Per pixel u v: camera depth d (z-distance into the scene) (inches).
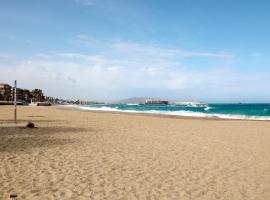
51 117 1258.0
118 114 1706.4
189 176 330.3
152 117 1446.9
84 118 1240.8
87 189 271.1
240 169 373.1
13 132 638.5
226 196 268.8
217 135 724.0
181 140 616.1
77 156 411.5
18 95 6190.9
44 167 342.3
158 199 253.6
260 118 1518.2
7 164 348.8
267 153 490.3
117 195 259.0
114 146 510.3
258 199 264.1
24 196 245.8
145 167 363.9
